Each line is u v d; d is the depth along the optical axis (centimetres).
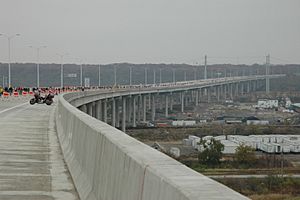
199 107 13362
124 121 10988
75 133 1614
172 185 527
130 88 13525
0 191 1227
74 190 1250
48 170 1542
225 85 19125
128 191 723
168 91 15150
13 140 2358
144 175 644
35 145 2180
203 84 17562
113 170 851
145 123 11475
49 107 5784
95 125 1205
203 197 461
